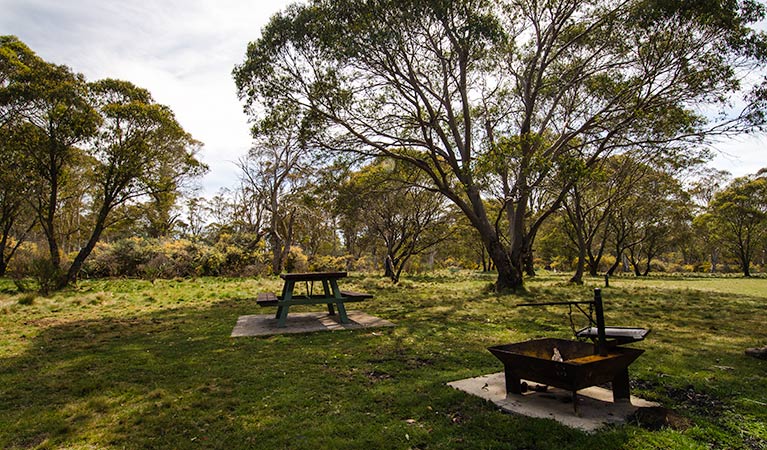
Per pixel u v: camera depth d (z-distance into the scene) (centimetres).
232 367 517
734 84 1222
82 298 1278
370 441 307
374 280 2280
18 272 1842
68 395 423
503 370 493
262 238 3381
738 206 3753
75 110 1761
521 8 1530
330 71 1338
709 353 570
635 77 1423
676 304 1177
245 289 1702
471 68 1581
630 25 1316
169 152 2005
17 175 1816
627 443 292
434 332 739
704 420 338
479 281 2355
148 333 759
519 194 1566
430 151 1614
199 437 320
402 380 456
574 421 330
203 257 2662
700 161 2055
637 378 456
